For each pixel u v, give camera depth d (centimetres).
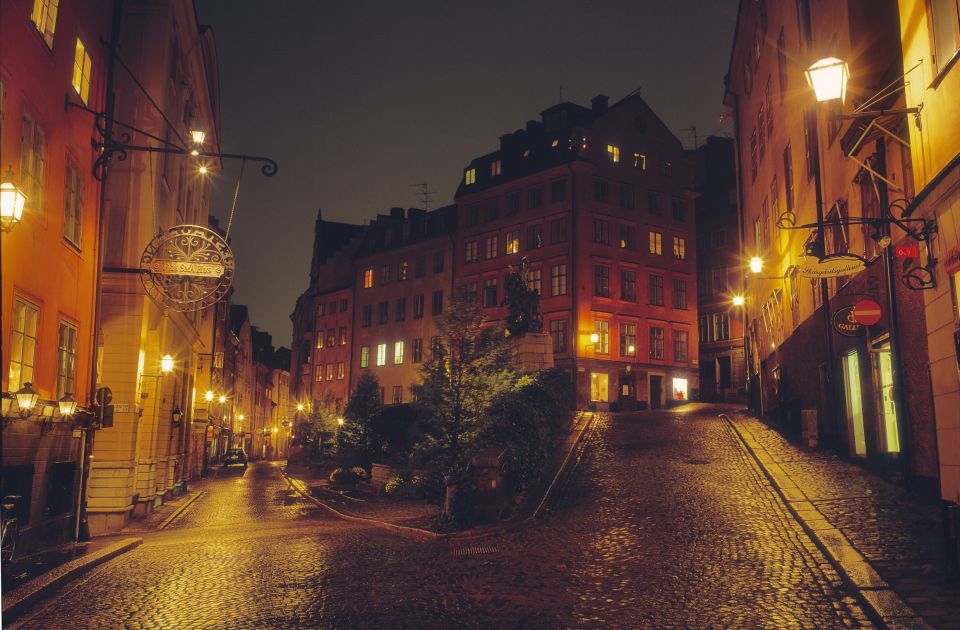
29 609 923
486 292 5672
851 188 1781
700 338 5744
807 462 1830
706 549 1110
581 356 4972
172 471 2820
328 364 7500
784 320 2703
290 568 1179
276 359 11556
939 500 1274
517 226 5488
